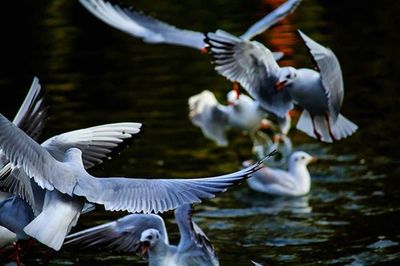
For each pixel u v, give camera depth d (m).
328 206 14.81
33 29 25.17
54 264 12.23
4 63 22.86
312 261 12.38
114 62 22.75
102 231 11.39
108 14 14.53
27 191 8.21
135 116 19.11
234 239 13.43
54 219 7.62
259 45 11.59
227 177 7.34
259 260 12.51
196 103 18.08
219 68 11.52
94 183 7.62
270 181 15.72
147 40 14.52
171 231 13.72
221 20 25.05
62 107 19.64
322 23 25.22
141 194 7.45
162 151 17.42
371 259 12.36
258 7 26.16
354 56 22.61
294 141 18.33
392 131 17.92
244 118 17.84
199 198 7.28
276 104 11.94
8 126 7.30
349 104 19.48
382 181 15.67
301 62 21.92
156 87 20.92
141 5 26.66
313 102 11.88
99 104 19.81
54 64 22.70
